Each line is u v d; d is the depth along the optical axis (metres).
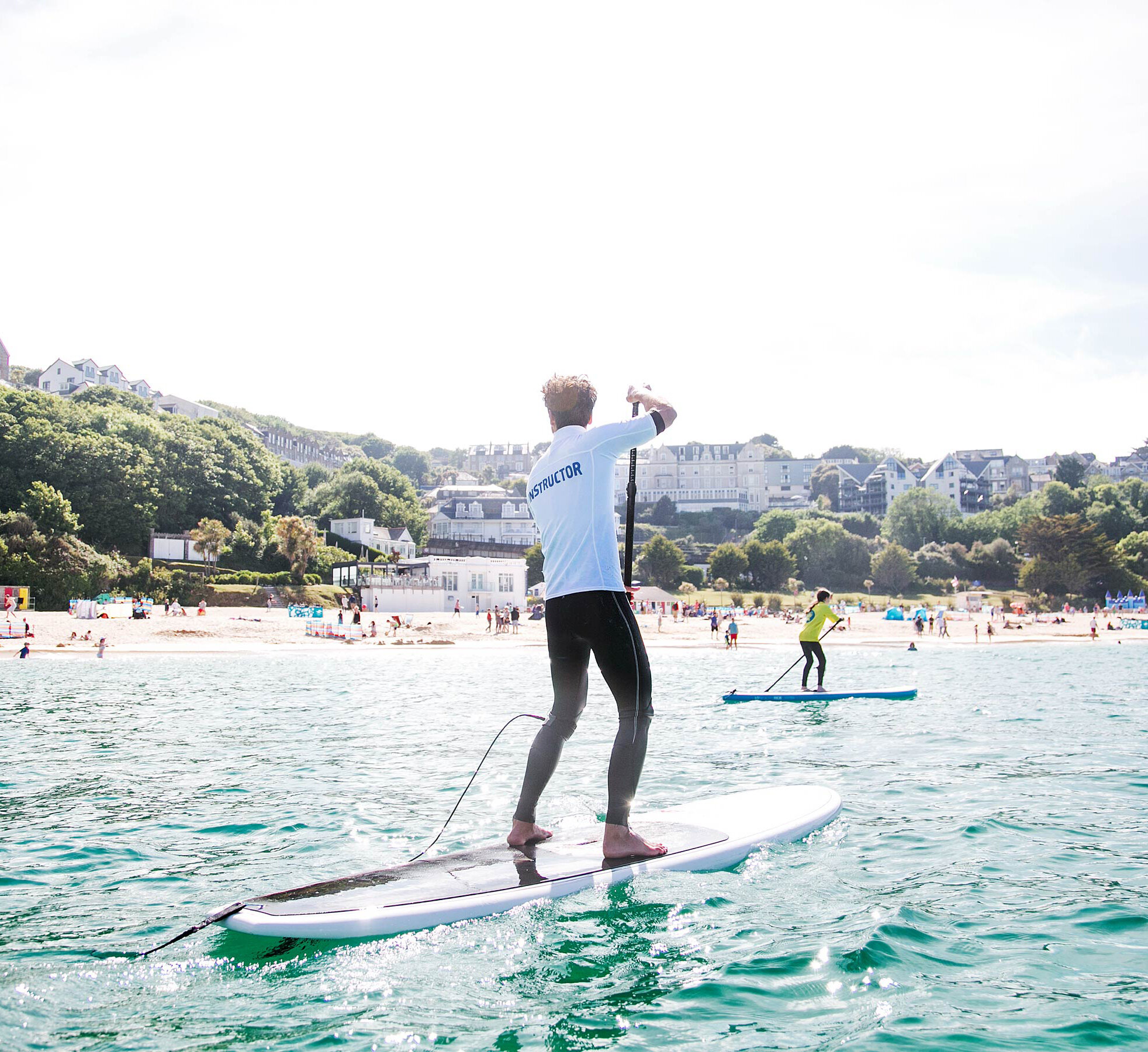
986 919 3.62
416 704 14.91
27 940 3.42
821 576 113.50
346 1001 2.85
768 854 4.55
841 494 174.00
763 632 56.16
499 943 3.30
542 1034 2.61
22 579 56.94
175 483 87.38
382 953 3.23
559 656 4.30
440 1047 2.52
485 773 7.43
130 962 3.17
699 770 7.48
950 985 2.98
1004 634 58.50
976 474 165.38
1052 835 5.09
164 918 3.69
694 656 37.09
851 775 7.21
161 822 5.63
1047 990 2.93
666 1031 2.62
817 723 11.32
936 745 9.09
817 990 2.92
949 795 6.32
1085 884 4.12
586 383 4.52
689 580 106.06
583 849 4.36
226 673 25.53
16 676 23.92
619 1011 2.77
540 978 3.02
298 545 79.75
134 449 83.50
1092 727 10.75
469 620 61.69
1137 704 14.09
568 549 4.19
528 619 64.44
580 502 4.20
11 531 64.12
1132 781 6.89
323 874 4.35
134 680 22.45
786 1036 2.59
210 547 73.88
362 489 113.00
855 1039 2.56
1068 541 95.38
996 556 114.12
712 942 3.33
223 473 93.88
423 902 3.51
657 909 3.67
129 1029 2.64
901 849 4.72
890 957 3.20
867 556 114.00
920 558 115.00
